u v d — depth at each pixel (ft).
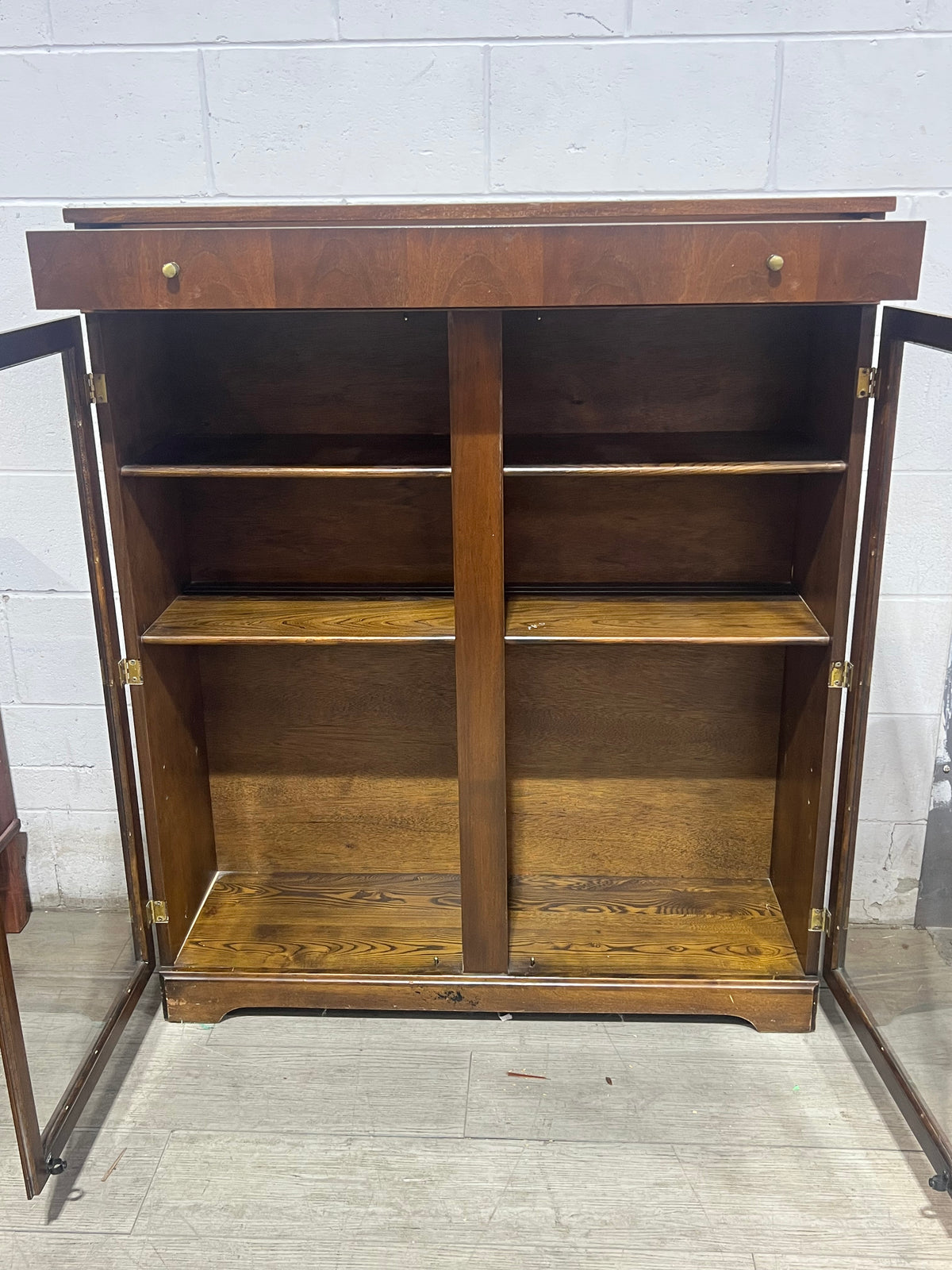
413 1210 5.25
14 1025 4.85
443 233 4.91
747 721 7.04
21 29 6.15
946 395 6.23
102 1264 4.98
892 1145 5.65
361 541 6.73
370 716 7.09
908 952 6.50
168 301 5.08
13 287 6.64
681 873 7.41
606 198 6.36
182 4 6.08
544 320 6.22
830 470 5.47
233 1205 5.29
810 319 6.17
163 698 6.27
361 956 6.57
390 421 6.45
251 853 7.48
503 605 5.72
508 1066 6.22
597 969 6.42
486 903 6.24
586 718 7.06
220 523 6.74
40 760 6.46
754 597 6.48
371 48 6.13
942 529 6.38
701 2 5.98
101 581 5.81
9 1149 5.66
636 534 6.66
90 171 6.41
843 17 5.98
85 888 6.35
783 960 6.52
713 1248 5.03
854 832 6.14
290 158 6.36
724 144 6.23
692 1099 5.96
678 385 6.33
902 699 6.61
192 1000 6.53
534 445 6.10
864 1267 4.93
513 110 6.22
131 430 5.76
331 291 5.03
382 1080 6.12
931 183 6.25
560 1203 5.28
